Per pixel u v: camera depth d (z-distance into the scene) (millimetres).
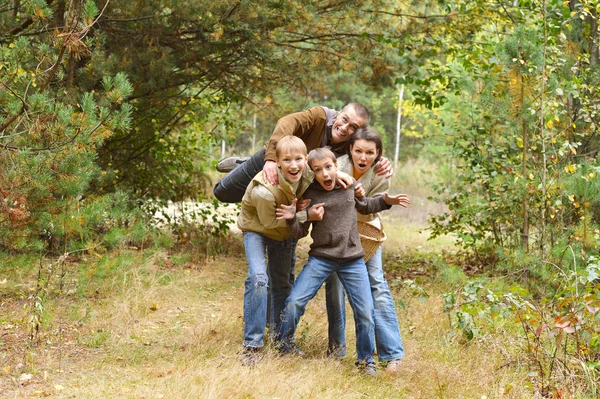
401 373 4750
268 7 8531
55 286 6859
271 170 4660
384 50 9727
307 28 9422
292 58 9672
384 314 4938
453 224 8805
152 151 10109
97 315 6188
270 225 4777
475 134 8617
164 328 5961
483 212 8406
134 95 8977
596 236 6453
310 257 4820
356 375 4723
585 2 7109
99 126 5832
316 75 10148
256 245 4910
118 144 9648
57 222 6223
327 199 4707
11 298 6578
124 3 7977
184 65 9266
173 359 4949
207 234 10070
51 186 5949
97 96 7836
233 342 5387
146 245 9148
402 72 9883
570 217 7285
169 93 9727
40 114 5668
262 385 4324
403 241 12234
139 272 7543
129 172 9938
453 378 4488
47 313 5727
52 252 7773
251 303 4816
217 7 8008
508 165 8211
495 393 4285
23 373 4566
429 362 4797
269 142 4758
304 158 4594
